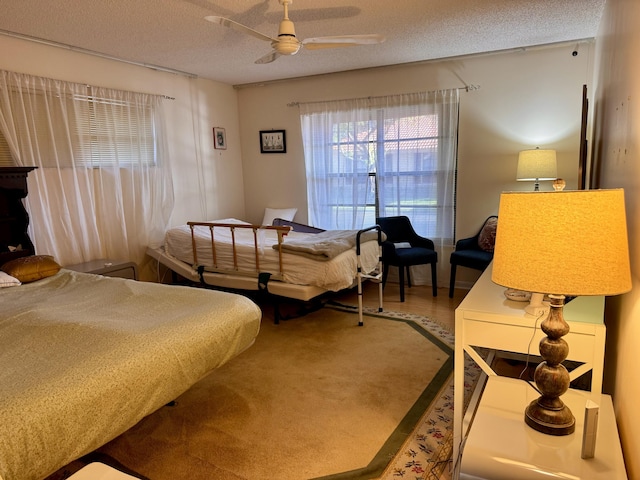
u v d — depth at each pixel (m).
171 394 1.82
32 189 3.37
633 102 1.48
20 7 2.71
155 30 3.21
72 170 3.66
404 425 2.18
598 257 1.00
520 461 1.10
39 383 1.46
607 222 1.01
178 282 4.63
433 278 4.34
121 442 2.08
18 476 1.30
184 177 4.82
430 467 1.88
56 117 3.54
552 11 3.02
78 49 3.64
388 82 4.61
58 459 1.41
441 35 3.53
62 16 2.89
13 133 3.22
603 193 1.01
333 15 3.01
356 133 4.78
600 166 2.80
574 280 1.01
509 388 1.46
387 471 1.86
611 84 2.34
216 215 5.27
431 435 2.09
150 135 4.32
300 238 3.95
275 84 5.20
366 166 4.79
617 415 1.47
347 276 3.36
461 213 4.51
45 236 3.46
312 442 2.07
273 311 4.02
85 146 3.78
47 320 2.04
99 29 3.17
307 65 4.44
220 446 2.05
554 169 3.70
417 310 3.95
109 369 1.61
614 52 2.25
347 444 2.05
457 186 4.49
